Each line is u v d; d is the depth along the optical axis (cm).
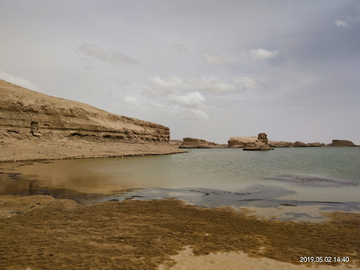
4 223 816
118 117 6103
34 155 3359
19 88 4225
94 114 5216
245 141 19025
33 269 505
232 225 851
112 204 1113
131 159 4241
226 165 3441
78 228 780
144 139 6681
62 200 1161
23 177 1822
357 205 1171
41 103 4103
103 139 5119
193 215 966
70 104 4775
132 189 1487
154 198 1269
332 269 547
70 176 1927
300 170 2752
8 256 564
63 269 511
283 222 895
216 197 1316
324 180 1967
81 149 4338
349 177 2162
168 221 880
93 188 1477
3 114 3534
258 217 957
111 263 546
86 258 566
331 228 832
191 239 710
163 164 3441
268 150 11331
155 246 650
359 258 603
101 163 3222
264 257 600
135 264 545
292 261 582
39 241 662
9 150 3262
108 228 787
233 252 625
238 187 1627
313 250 647
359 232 794
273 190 1530
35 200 1148
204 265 551
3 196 1224
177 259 577
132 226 813
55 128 4209
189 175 2220
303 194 1416
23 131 3703
